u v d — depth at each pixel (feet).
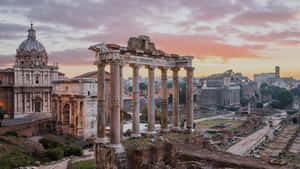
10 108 353.31
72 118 269.23
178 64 148.46
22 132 261.65
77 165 162.40
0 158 145.89
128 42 127.34
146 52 126.82
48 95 366.43
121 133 125.59
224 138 271.28
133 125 128.67
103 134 108.68
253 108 654.53
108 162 101.40
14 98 342.23
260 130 372.58
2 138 190.90
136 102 128.16
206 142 130.82
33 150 181.57
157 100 625.82
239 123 446.19
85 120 258.78
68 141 250.57
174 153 112.88
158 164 101.24
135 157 103.35
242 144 269.23
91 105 264.11
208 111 649.61
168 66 145.18
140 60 128.16
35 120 291.79
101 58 108.27
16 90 343.67
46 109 364.17
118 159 99.04
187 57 145.79
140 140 121.60
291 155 226.79
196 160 107.96
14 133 235.20
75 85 265.95
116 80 103.40
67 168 152.66
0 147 162.09
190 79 146.10
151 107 135.23
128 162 102.94
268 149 259.60
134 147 107.45
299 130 378.94
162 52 139.54
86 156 199.62
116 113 102.68
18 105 344.69
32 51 382.63
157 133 142.31
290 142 292.20
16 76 344.69
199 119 507.71
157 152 107.76
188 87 146.72
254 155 226.79
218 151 119.34
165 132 144.97
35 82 357.00
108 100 294.25
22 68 348.18
